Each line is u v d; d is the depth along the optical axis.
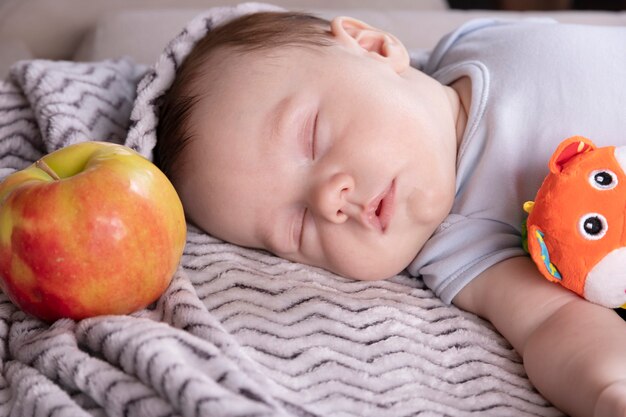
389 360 0.99
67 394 0.86
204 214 1.22
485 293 1.11
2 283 0.96
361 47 1.27
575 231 0.95
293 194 1.14
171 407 0.79
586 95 1.17
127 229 0.92
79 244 0.90
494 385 0.98
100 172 0.92
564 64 1.21
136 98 1.28
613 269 0.94
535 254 0.99
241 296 1.09
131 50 1.83
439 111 1.22
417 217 1.14
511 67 1.24
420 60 1.55
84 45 1.92
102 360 0.89
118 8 2.06
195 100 1.21
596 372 0.89
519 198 1.16
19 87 1.39
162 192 0.97
